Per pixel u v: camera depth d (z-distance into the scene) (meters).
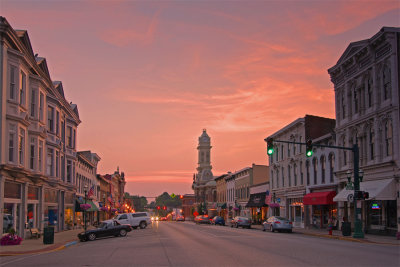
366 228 34.22
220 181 96.06
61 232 42.72
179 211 144.62
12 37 28.34
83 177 58.59
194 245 23.50
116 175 104.12
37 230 33.44
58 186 42.41
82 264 15.71
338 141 40.16
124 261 16.39
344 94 39.31
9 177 28.73
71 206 49.41
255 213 68.00
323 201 41.22
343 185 39.59
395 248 20.73
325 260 15.34
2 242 26.39
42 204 36.56
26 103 31.16
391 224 31.41
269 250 19.48
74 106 52.75
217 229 46.44
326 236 32.66
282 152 56.94
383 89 32.59
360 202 32.50
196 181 123.94
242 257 16.75
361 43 34.97
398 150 30.33
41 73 34.84
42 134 34.09
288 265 14.05
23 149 30.48
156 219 133.88
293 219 52.78
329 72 41.53
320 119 49.22
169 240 28.45
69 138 47.47
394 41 30.94
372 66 33.81
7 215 28.92
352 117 37.66
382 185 31.12
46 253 21.83
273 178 60.06
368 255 17.05
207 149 122.62
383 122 32.28
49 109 38.91
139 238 32.47
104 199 83.88
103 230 33.72
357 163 28.45
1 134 27.41
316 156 45.97
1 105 27.52
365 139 35.28
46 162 37.47
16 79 29.20
